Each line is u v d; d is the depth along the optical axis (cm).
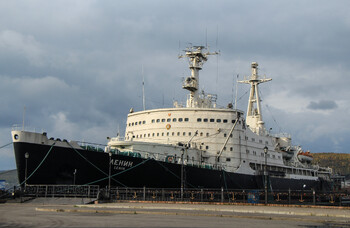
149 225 1931
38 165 3772
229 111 5712
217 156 5475
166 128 5616
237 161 5616
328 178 8831
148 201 3853
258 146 6200
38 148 3747
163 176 4562
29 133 3719
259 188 5841
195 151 5347
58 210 2828
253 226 1977
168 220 2205
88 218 2272
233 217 2502
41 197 3822
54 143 3831
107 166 4112
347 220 2314
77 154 3938
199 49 6412
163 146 5009
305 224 2141
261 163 6188
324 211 2912
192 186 4803
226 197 5219
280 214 2708
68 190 3894
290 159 7494
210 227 1886
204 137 5544
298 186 6888
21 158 3719
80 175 3978
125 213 2688
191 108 5647
